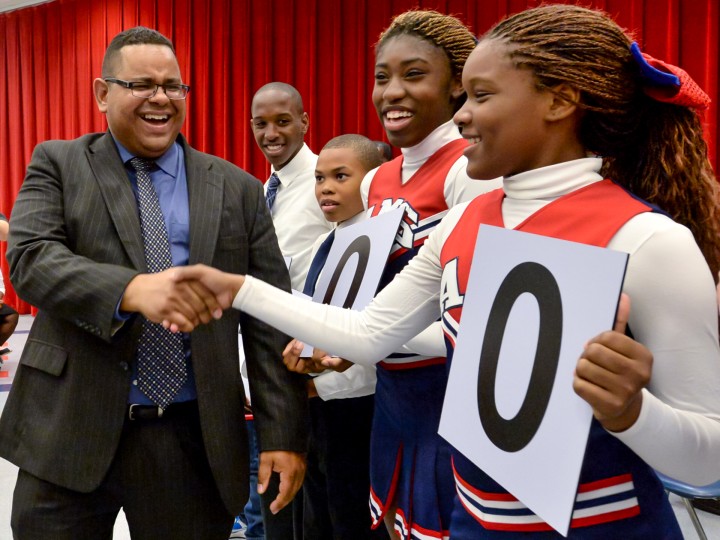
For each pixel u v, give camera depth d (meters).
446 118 1.45
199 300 1.14
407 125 1.43
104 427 1.30
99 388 1.30
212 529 1.41
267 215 1.53
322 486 1.95
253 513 2.43
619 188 0.85
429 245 1.09
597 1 4.84
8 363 5.43
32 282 1.26
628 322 0.79
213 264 1.38
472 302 0.91
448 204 1.36
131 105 1.34
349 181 1.85
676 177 0.91
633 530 0.81
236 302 1.14
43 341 1.34
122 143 1.40
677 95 0.85
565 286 0.77
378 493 1.46
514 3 5.16
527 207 0.90
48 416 1.32
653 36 4.68
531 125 0.87
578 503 0.81
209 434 1.35
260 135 2.67
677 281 0.76
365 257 1.40
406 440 1.38
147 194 1.38
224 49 6.74
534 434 0.78
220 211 1.40
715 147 4.50
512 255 0.86
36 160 1.39
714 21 4.47
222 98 6.82
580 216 0.84
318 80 6.25
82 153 1.39
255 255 1.49
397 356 1.39
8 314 4.36
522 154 0.88
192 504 1.39
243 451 1.41
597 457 0.81
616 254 0.72
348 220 1.87
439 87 1.41
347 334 1.10
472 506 0.91
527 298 0.82
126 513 1.39
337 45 6.08
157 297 1.16
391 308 1.10
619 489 0.81
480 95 0.89
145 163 1.41
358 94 6.00
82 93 7.88
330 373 1.70
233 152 6.83
